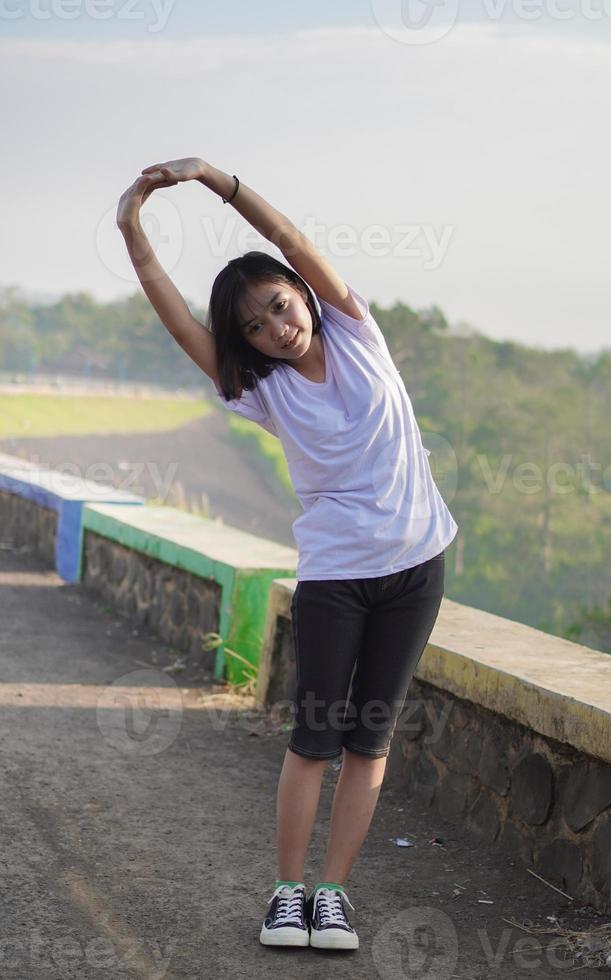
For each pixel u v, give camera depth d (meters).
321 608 2.79
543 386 52.62
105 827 3.67
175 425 56.97
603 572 44.84
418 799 3.97
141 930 2.92
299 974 2.72
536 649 3.82
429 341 46.22
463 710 3.75
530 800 3.37
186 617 6.26
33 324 65.38
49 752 4.41
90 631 6.76
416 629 2.86
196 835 3.65
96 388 61.09
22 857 3.35
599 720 3.01
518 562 45.59
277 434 2.98
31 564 9.09
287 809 2.88
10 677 5.55
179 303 2.86
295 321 2.77
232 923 3.00
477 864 3.43
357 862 3.44
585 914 3.04
